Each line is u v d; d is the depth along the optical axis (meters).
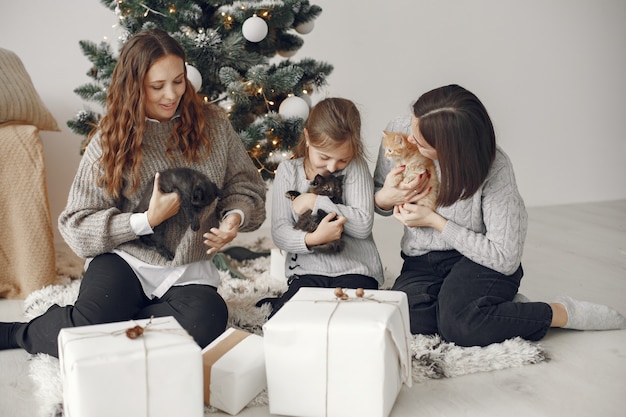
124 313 1.91
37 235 2.57
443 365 1.87
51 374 1.82
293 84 2.62
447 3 3.92
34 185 2.56
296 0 2.74
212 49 2.55
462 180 1.89
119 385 1.40
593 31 4.29
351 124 2.02
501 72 4.12
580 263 2.99
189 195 1.91
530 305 2.01
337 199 2.12
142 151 1.98
